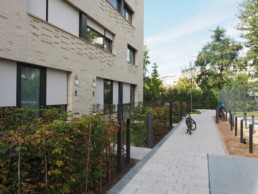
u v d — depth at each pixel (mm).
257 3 18031
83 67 8047
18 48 5102
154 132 6785
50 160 2123
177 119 11820
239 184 3445
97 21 9195
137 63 14945
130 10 13922
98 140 3018
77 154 2652
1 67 4891
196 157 4945
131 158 4812
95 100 8969
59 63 6648
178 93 22750
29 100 5766
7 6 4777
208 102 23875
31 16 5492
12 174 1878
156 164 4418
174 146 5992
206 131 8609
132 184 3408
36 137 2020
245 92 10367
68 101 7375
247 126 10180
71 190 2830
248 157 4941
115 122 3682
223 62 26938
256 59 20172
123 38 12273
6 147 1784
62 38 6789
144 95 21266
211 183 3479
